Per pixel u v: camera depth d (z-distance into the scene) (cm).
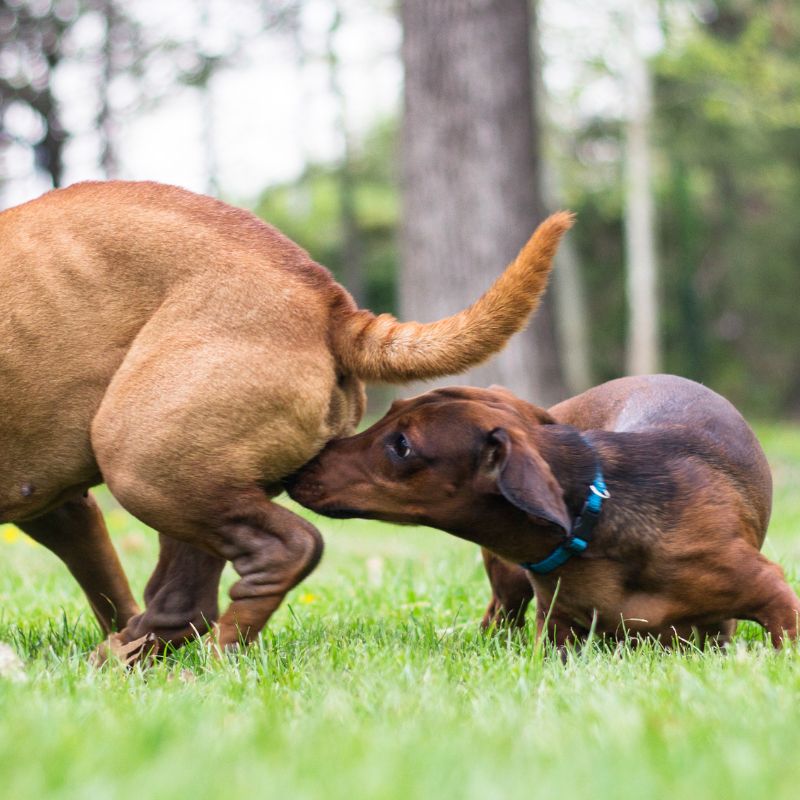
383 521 558
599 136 3891
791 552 897
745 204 4459
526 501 491
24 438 526
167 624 558
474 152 1458
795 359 4525
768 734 362
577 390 3434
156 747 340
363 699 421
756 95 3086
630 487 555
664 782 309
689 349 3659
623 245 4272
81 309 517
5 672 476
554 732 366
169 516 513
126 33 2102
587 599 564
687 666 485
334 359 532
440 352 521
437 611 678
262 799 285
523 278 520
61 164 2003
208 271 518
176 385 503
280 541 518
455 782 304
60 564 930
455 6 1459
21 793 287
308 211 4069
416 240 1478
